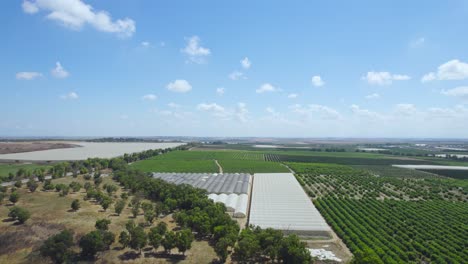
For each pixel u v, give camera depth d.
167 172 180.00
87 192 99.69
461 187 153.50
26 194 98.25
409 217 97.69
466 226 89.38
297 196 118.31
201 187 131.12
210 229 73.75
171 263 59.28
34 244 61.53
